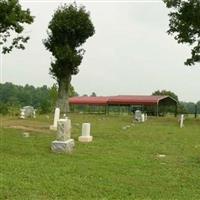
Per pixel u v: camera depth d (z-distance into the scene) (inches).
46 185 495.8
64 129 787.4
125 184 532.7
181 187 535.2
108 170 618.5
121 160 714.8
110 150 844.0
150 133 1273.4
